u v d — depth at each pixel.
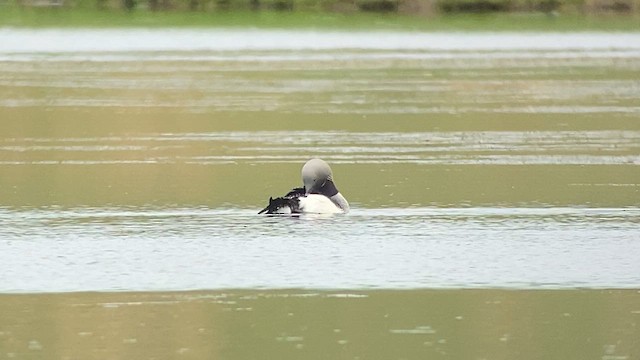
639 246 67.50
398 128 113.50
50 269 62.59
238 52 187.75
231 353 49.66
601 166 92.94
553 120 118.69
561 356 49.28
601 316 54.47
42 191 83.81
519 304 56.66
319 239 69.12
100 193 82.88
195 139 107.12
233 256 65.12
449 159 96.31
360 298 57.59
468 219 74.25
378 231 70.94
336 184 85.25
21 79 153.75
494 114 122.94
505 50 189.88
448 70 163.25
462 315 54.81
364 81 151.50
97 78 154.50
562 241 68.62
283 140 106.31
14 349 50.03
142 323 53.47
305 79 153.38
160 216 75.44
